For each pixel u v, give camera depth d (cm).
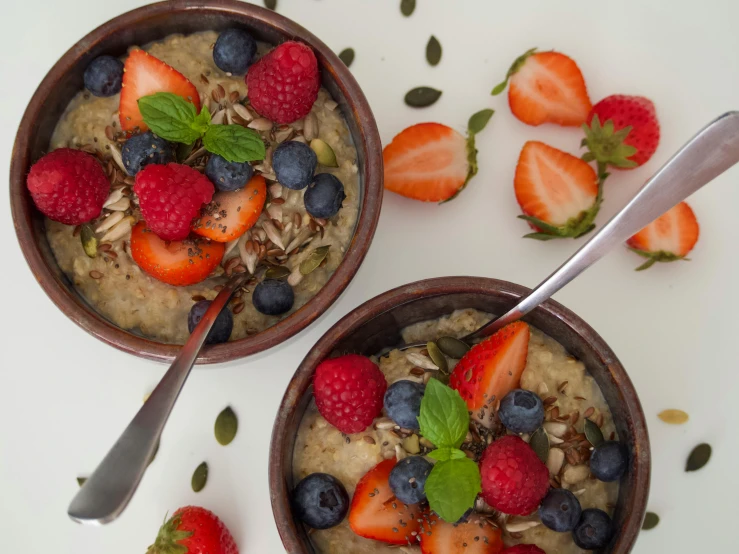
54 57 50
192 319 44
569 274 40
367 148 43
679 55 50
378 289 49
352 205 45
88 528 48
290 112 43
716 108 50
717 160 37
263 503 48
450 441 39
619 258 49
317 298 42
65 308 43
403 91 50
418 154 49
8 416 49
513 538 41
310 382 42
